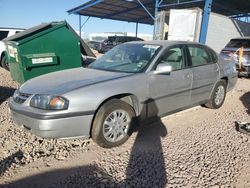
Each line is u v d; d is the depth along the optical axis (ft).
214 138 13.76
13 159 11.39
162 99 14.28
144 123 13.89
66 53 23.36
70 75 13.56
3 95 22.07
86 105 11.25
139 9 70.23
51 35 22.30
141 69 13.69
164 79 14.10
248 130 14.43
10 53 23.85
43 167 10.80
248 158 11.69
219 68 18.30
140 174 10.24
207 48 17.87
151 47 15.02
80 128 11.33
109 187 9.41
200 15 39.29
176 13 40.24
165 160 11.32
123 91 12.37
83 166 10.87
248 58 33.35
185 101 15.87
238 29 52.47
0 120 15.96
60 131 10.98
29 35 22.88
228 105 20.45
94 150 12.28
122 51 15.88
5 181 9.80
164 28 47.21
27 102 11.59
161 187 9.45
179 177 10.07
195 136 13.98
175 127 15.28
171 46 15.10
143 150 12.26
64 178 10.00
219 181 9.89
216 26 45.57
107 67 14.88
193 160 11.36
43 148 12.47
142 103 13.26
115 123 12.35
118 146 12.66
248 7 62.23
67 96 11.02
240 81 32.45
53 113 10.77
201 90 16.94
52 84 12.16
